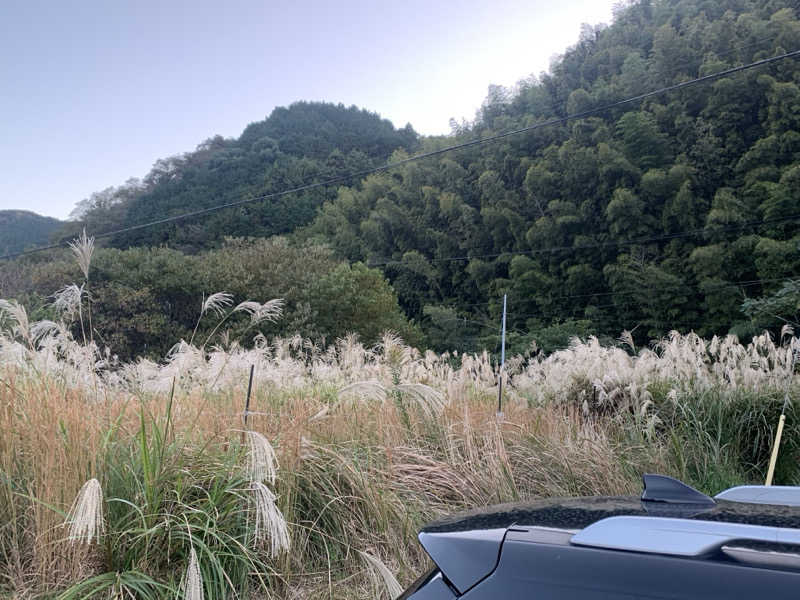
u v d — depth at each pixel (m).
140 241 78.38
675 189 65.44
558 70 109.94
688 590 1.17
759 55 71.31
